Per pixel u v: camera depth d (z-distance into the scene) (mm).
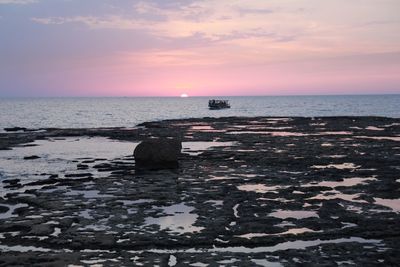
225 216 20219
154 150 34344
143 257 15039
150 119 115375
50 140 60031
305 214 20641
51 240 17000
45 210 21656
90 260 14773
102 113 149750
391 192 24969
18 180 30656
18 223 19141
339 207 21672
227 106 174750
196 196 24484
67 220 19594
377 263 14328
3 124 97312
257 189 26578
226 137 59250
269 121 91375
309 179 29594
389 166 34344
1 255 15320
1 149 50062
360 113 133375
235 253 15461
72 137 63938
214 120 96438
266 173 32125
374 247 15891
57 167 37125
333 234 17531
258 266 14164
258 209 21484
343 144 49594
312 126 76812
